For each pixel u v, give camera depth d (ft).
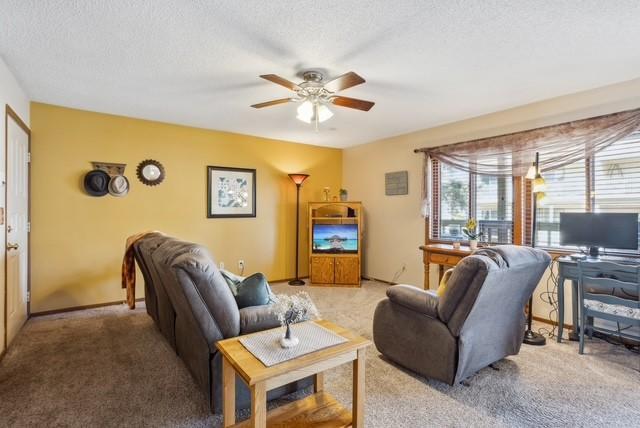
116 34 7.22
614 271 8.87
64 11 6.36
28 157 11.25
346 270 16.84
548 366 8.28
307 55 8.15
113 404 6.63
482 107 12.22
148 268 9.57
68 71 9.14
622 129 9.75
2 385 7.29
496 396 6.97
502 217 13.14
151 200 13.97
